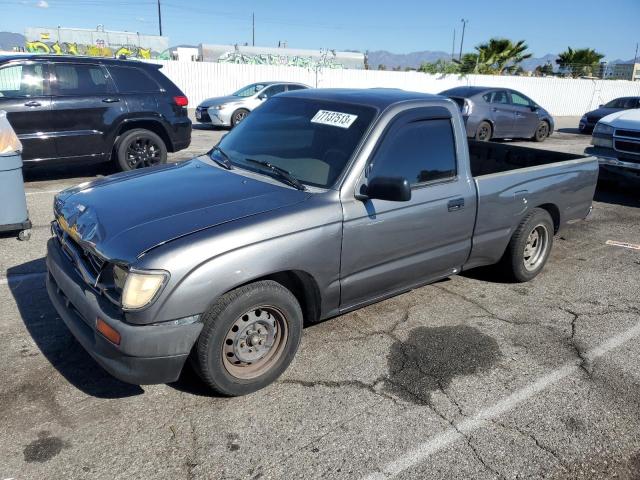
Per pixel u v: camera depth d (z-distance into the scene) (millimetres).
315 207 3324
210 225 3008
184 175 3824
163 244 2846
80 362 3539
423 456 2859
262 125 4230
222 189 3490
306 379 3473
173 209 3188
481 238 4504
